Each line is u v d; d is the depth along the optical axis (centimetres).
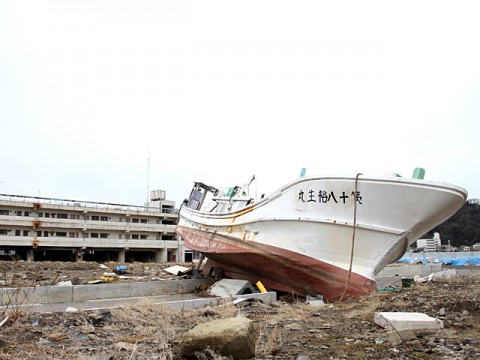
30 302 1073
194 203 2144
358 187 1065
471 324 616
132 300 1239
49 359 465
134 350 489
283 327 692
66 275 2070
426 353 466
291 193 1241
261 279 1433
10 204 4431
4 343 543
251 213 1399
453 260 3822
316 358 468
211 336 467
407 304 800
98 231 4944
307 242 1166
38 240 4281
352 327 660
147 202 6106
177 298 1294
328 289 1131
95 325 722
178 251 5338
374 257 1070
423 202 984
